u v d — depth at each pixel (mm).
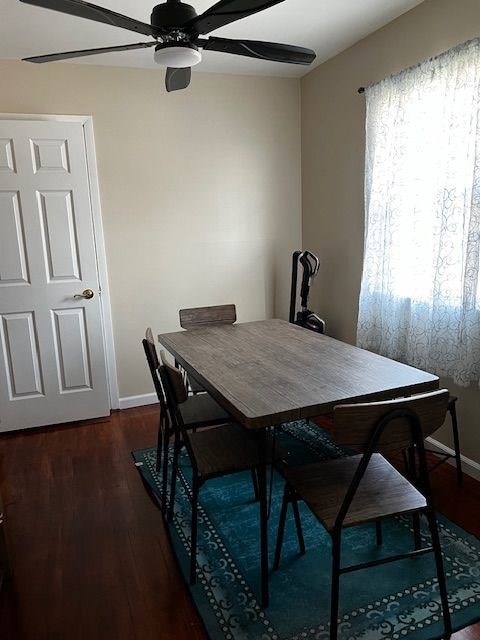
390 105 2717
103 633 1590
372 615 1607
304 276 3426
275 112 3762
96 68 3215
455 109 2270
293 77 3754
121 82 3283
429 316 2568
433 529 1516
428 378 1830
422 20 2537
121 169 3375
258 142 3748
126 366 3621
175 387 1781
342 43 3098
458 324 2373
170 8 1683
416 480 1962
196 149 3561
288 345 2424
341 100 3314
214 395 1816
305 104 3760
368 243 2934
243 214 3795
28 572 1884
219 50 1954
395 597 1683
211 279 3775
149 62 3201
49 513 2285
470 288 2258
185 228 3623
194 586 1769
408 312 2734
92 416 3436
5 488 2529
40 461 2828
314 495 1583
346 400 1638
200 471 1752
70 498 2414
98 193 3316
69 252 3203
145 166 3436
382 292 2863
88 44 2836
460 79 2240
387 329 2834
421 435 1450
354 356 2174
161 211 3531
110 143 3320
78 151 3119
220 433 2059
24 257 3119
